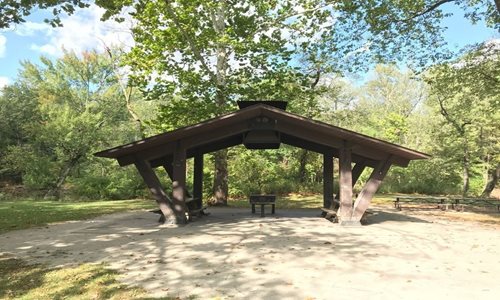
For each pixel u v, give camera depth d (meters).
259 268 6.18
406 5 15.38
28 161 30.39
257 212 14.85
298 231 9.88
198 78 17.08
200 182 14.31
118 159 11.20
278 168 27.41
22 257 7.07
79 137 31.06
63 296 4.89
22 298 4.83
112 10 11.28
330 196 13.70
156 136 10.80
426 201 16.80
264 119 11.01
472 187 34.47
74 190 26.92
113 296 4.87
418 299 4.80
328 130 10.85
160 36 15.80
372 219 12.67
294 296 4.87
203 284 5.36
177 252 7.36
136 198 23.80
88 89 42.84
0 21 9.52
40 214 14.09
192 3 15.02
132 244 8.18
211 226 10.83
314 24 17.16
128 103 26.80
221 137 11.16
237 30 17.31
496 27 17.12
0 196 27.09
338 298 4.81
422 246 8.07
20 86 45.47
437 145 30.92
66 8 9.78
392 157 11.21
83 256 7.09
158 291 5.07
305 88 18.66
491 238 9.12
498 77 18.02
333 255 7.12
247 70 17.53
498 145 27.34
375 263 6.56
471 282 5.54
